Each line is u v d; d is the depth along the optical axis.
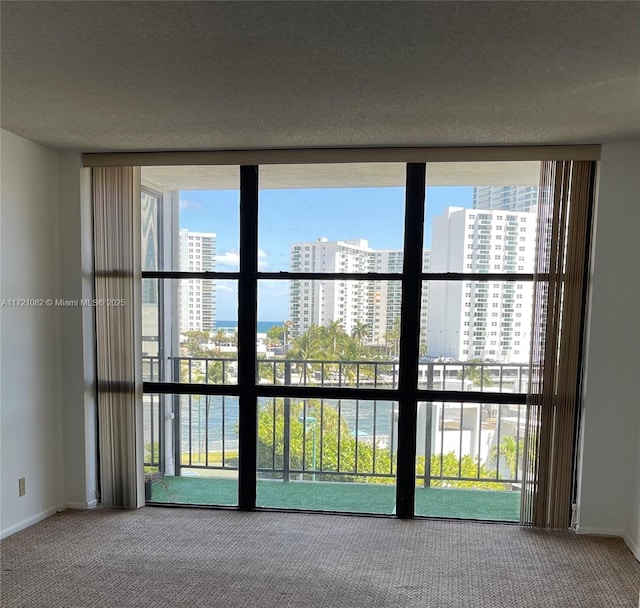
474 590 2.35
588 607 2.22
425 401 3.16
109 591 2.31
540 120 2.43
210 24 1.55
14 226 2.84
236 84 2.05
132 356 3.26
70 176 3.18
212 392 3.34
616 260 2.83
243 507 3.32
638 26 1.52
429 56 1.76
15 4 1.43
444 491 3.56
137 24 1.55
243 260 3.28
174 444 3.85
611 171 2.81
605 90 2.04
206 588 2.35
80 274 3.21
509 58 1.77
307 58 1.79
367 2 1.42
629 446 2.86
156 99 2.22
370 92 2.11
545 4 1.41
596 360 2.88
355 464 3.55
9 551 2.68
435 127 2.57
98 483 3.36
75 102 2.27
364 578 2.45
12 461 2.86
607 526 2.91
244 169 3.23
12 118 2.52
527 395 2.98
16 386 2.88
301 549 2.75
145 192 3.43
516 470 3.41
